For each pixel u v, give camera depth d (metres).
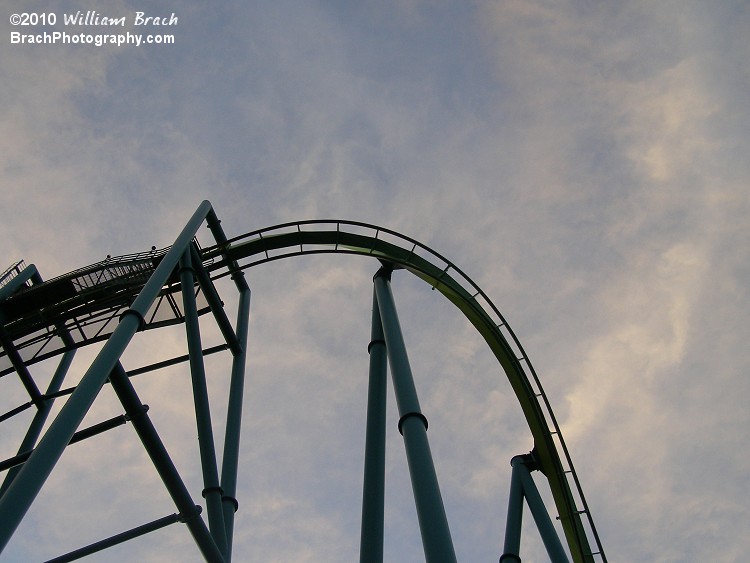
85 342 14.95
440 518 7.61
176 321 14.73
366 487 10.30
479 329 15.76
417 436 8.91
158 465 8.70
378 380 12.20
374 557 9.27
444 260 15.09
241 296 15.86
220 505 10.16
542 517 13.08
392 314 11.88
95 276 14.57
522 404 15.08
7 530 5.44
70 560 8.80
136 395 8.86
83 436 9.11
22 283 15.51
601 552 13.28
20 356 14.38
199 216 12.83
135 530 8.80
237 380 13.75
